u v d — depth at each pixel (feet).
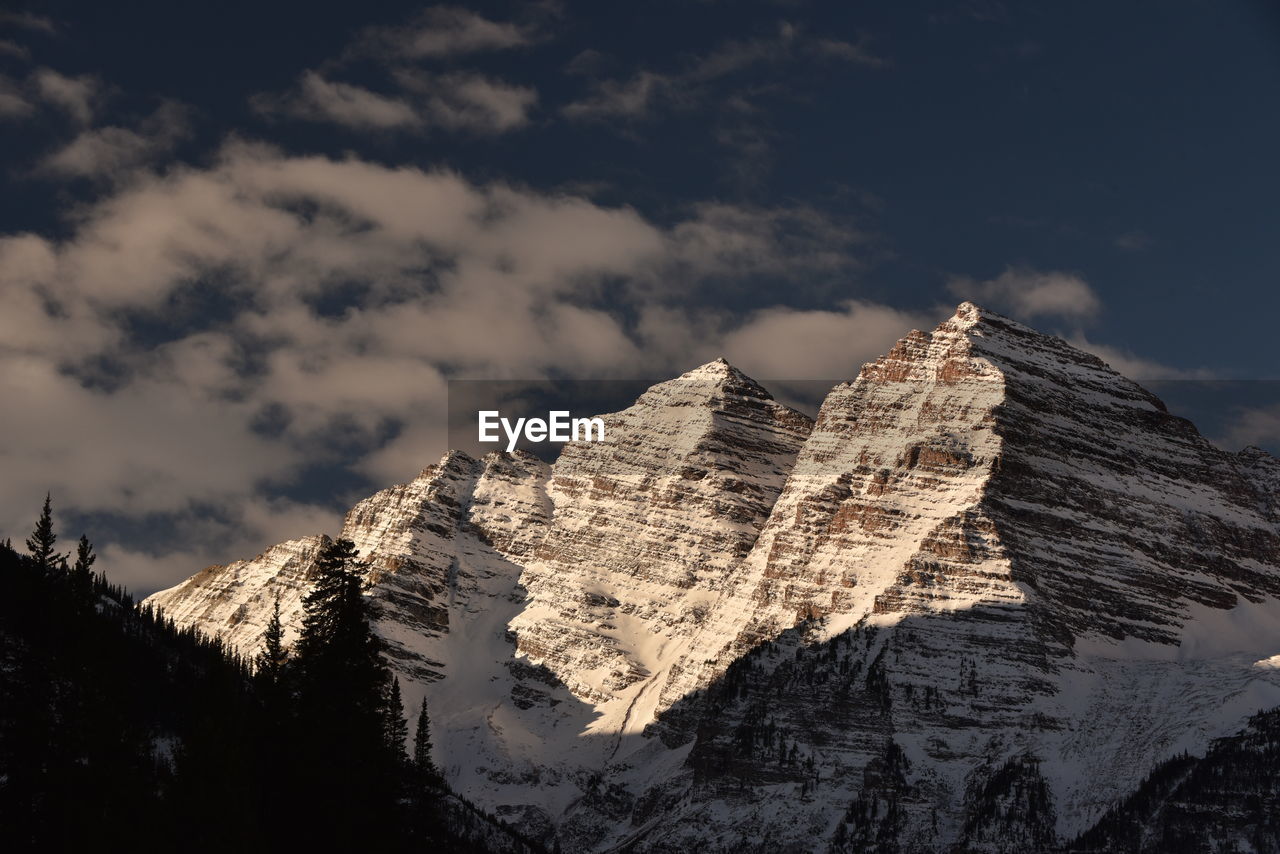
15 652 611.47
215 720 625.41
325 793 632.38
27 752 597.52
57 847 581.12
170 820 597.52
